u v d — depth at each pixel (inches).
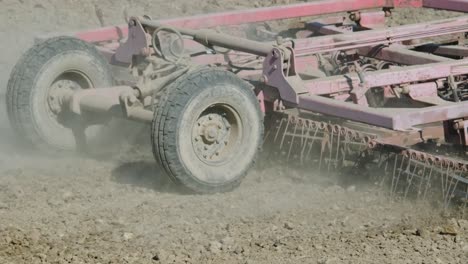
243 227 369.4
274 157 448.8
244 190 415.5
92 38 516.7
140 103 422.3
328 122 442.0
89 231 364.2
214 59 505.7
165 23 498.9
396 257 340.5
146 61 470.3
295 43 494.3
